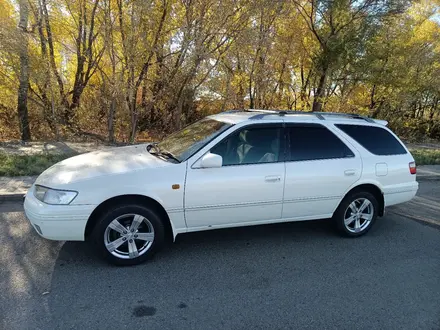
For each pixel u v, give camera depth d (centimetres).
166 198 358
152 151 437
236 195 384
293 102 1498
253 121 409
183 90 1223
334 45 1267
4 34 1005
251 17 1105
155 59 1122
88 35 1293
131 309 288
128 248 359
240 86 1335
